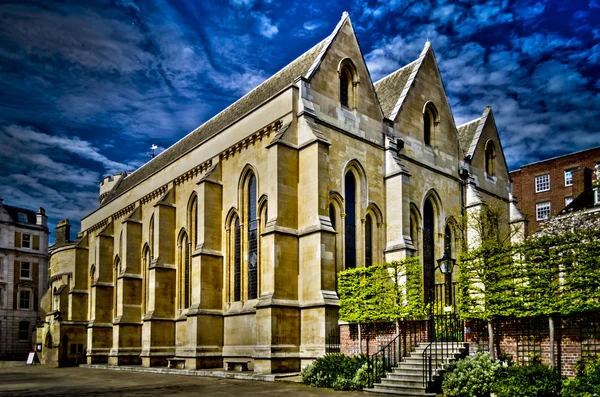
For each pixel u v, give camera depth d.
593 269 18.44
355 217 32.78
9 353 81.44
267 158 32.91
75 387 26.70
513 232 39.81
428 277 36.22
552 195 71.06
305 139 30.42
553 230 38.69
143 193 47.06
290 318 28.58
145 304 45.84
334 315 28.00
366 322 25.89
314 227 28.91
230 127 36.38
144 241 46.81
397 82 41.03
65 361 51.66
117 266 51.47
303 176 30.23
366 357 24.45
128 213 50.16
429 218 38.09
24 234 86.81
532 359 19.48
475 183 42.03
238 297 34.38
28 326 84.44
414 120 37.94
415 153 37.31
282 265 28.83
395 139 35.78
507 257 20.55
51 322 53.72
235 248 35.19
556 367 18.89
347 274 27.45
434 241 37.94
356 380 22.20
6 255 83.88
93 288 50.97
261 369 27.73
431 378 20.44
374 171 34.03
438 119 40.09
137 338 45.12
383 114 35.91
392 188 33.97
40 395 23.12
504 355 20.33
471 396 18.78
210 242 35.31
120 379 31.17
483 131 45.22
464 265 21.89
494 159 45.91
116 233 52.16
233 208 35.34
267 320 27.92
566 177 70.06
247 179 34.91
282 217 29.39
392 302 25.09
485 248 21.16
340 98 33.44
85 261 57.16
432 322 23.89
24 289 85.12
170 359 36.47
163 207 41.38
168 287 40.56
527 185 73.94
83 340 53.56
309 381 24.28
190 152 40.72
